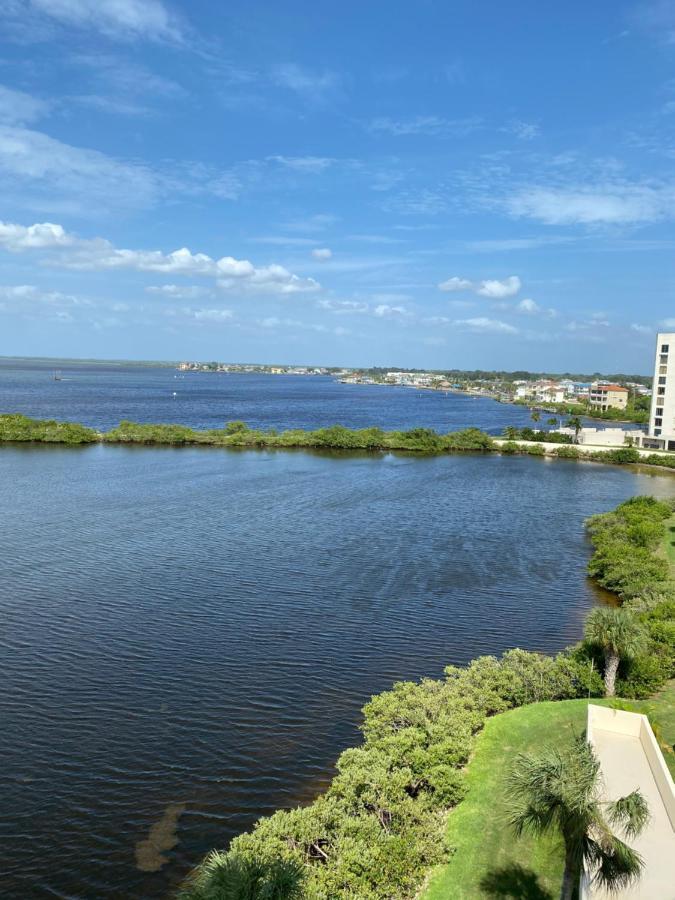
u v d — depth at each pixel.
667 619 45.12
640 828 19.75
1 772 30.66
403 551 68.56
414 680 40.56
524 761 20.17
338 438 154.25
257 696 38.06
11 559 60.84
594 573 62.22
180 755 32.31
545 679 37.41
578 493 107.62
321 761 32.22
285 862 18.28
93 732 34.03
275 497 94.00
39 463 118.50
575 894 22.20
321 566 62.19
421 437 158.62
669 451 152.25
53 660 41.53
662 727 33.09
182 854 26.00
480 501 97.56
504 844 25.22
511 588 58.41
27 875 24.75
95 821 27.72
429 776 28.08
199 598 52.72
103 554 63.25
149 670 40.69
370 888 22.30
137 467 117.00
